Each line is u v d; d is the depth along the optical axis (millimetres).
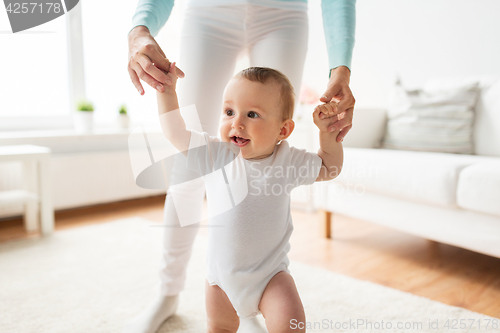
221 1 1078
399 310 1300
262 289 835
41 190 2168
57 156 2697
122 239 2119
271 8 1087
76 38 2955
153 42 864
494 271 1686
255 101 840
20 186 2564
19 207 2576
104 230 2289
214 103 1127
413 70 2721
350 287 1489
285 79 898
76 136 2619
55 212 2781
